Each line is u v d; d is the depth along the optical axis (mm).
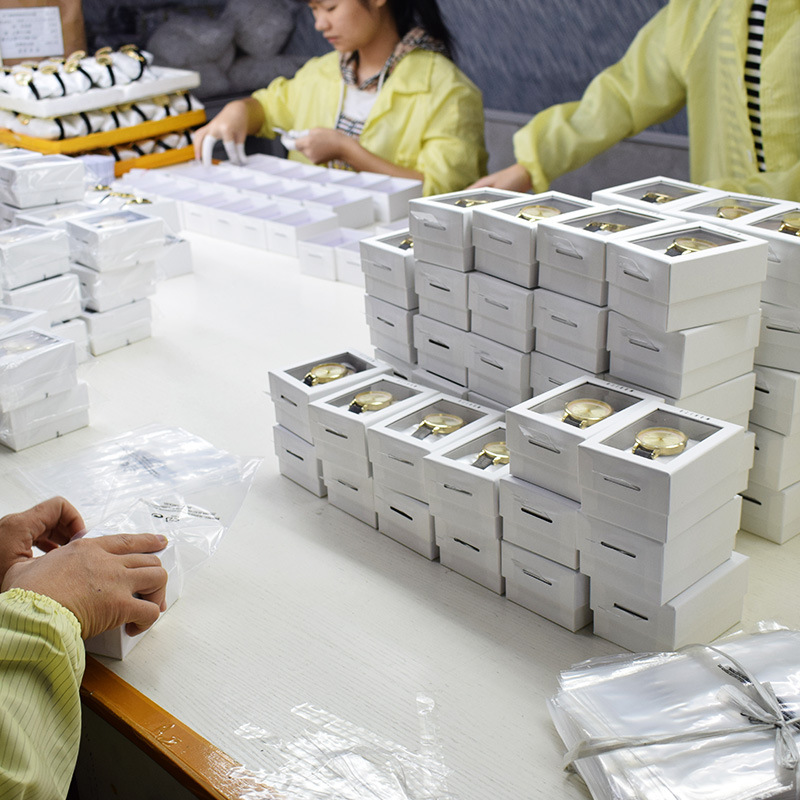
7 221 2305
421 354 1503
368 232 2619
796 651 933
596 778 831
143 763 1073
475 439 1217
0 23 3711
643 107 2998
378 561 1256
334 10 3459
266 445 1585
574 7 3033
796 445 1243
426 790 868
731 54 2670
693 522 992
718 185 2830
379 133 3623
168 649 1086
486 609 1148
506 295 1297
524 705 975
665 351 1122
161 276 2453
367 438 1272
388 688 1009
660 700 886
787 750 801
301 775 891
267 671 1043
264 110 3971
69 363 1621
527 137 3217
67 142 3338
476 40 3348
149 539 1098
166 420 1694
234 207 2945
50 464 1457
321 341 2033
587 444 996
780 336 1212
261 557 1271
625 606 1045
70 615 885
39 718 833
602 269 1165
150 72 3576
